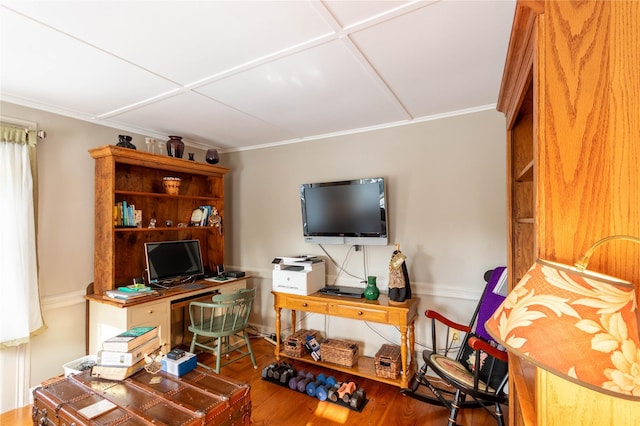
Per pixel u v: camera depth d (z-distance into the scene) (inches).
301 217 132.4
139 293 97.7
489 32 58.3
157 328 71.9
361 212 112.2
